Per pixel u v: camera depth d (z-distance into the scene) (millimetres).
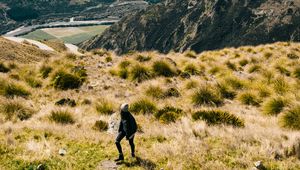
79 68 29734
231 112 18875
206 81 24828
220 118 16734
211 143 13312
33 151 11867
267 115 19047
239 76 28125
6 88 23031
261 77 26188
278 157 11969
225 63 31422
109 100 20578
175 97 22984
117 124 15391
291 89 22484
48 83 26703
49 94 24344
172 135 14445
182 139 13625
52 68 29734
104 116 18281
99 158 11766
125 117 11125
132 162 11305
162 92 23203
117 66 29547
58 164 11141
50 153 11719
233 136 13984
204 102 20734
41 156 11383
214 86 23484
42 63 31094
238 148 12695
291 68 28438
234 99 22484
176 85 25469
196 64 30984
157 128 15789
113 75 28562
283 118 16594
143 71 27234
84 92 24703
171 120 17172
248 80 25719
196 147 12664
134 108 19594
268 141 12953
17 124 16047
